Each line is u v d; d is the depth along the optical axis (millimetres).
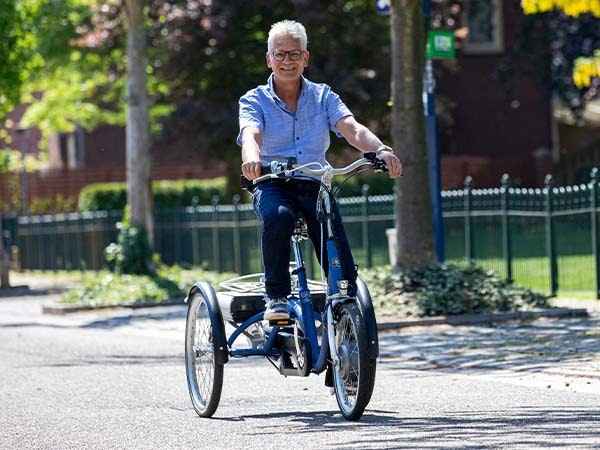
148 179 51969
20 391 22500
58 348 31391
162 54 71625
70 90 88562
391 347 27531
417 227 34781
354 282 16750
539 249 39625
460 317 31516
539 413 17203
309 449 14891
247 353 17812
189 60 69688
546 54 79062
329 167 16500
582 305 35781
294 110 17453
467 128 86438
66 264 74062
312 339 16969
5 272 60562
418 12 34688
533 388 20172
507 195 40906
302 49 17234
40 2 68375
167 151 77062
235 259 55312
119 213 68000
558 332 28672
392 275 34156
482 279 33875
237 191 77062
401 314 32188
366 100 69500
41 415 19156
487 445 14555
